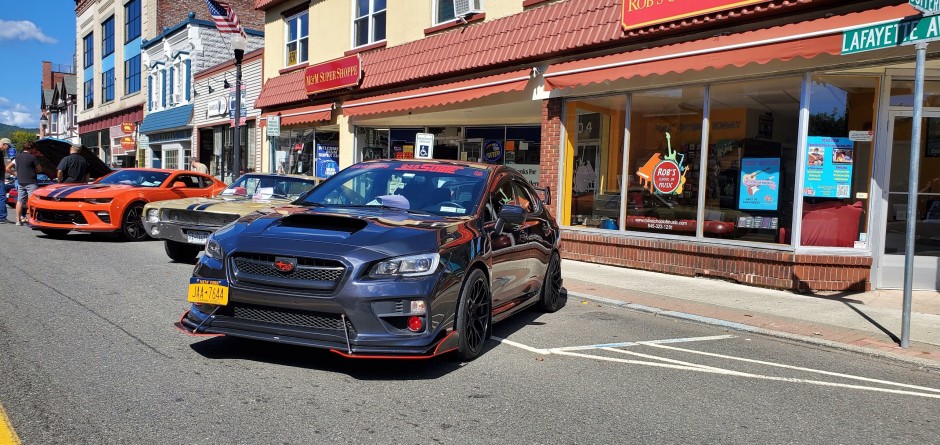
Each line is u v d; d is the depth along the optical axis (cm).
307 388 433
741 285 919
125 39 3647
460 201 578
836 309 777
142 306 642
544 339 616
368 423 379
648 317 742
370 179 622
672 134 1019
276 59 2038
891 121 870
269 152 2103
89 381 423
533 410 420
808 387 507
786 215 889
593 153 1131
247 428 361
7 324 552
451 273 475
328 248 449
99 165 1506
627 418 416
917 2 559
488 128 1648
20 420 355
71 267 866
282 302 442
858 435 409
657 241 1021
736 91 935
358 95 1630
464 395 440
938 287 886
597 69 1035
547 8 1173
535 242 670
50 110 6169
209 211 908
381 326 441
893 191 880
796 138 873
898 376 550
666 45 969
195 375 446
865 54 786
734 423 418
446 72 1341
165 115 2962
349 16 1684
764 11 836
